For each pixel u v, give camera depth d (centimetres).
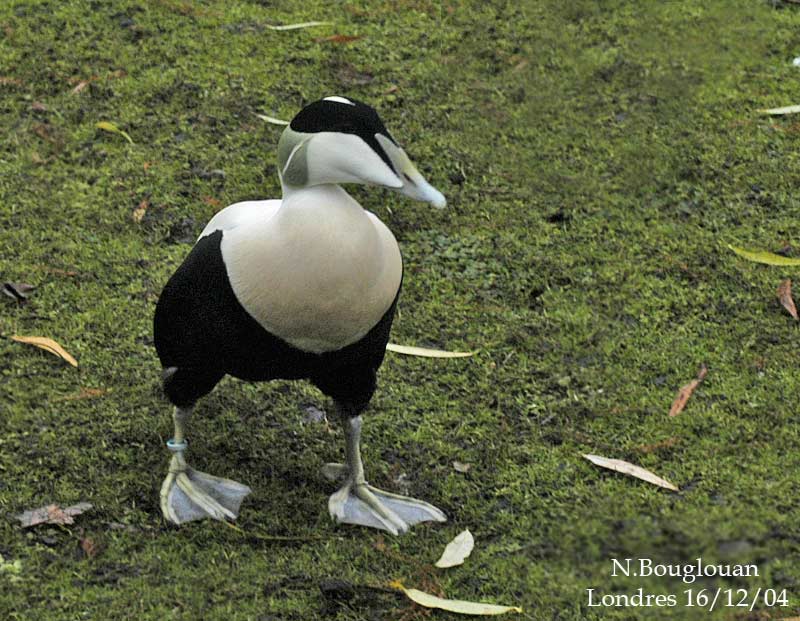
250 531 698
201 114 1092
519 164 1053
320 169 621
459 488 741
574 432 786
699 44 1209
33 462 739
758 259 941
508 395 819
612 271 937
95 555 671
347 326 639
